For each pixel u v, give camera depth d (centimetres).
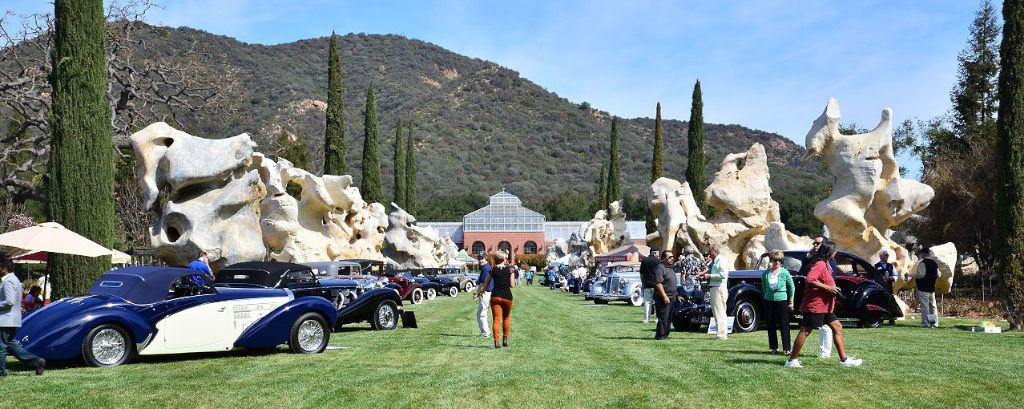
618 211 5516
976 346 1311
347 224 3544
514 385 909
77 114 1803
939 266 2014
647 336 1534
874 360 1120
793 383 916
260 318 1232
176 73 3641
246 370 1049
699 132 4850
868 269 1798
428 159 14612
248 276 1565
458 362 1122
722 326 1481
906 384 909
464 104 17362
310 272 1695
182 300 1168
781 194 8975
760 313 1648
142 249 2169
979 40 4538
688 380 941
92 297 1131
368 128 5141
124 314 1112
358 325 1931
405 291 3091
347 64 18538
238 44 15600
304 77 16062
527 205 12862
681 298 1708
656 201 3422
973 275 4234
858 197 2186
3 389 898
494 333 1327
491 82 18300
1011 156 1720
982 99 4569
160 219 2209
